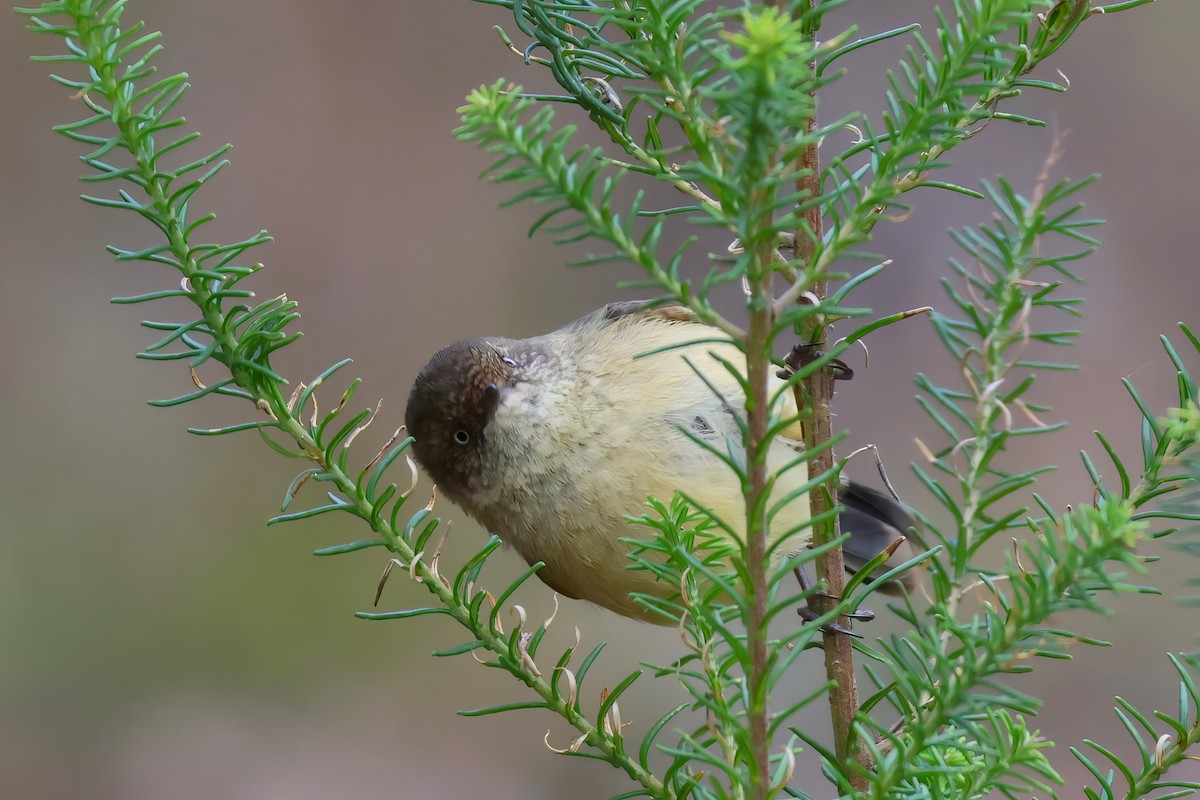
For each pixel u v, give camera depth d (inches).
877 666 335.9
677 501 137.0
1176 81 499.5
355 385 150.1
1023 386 155.9
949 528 425.1
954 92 114.1
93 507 519.2
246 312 150.4
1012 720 132.3
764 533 109.9
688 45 116.6
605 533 263.3
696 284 505.4
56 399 533.6
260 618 506.0
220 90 555.2
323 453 150.4
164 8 553.0
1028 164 498.3
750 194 100.5
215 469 534.3
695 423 257.1
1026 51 151.7
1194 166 492.1
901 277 484.1
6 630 490.6
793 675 417.4
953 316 478.0
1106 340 479.5
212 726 484.4
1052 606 110.3
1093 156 494.0
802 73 98.9
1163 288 482.3
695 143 113.3
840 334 215.0
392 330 546.0
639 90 114.4
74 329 542.0
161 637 498.0
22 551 504.4
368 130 561.0
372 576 517.3
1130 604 408.2
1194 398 133.0
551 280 557.3
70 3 134.5
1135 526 106.1
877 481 468.8
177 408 541.3
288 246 550.9
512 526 278.4
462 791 470.9
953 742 123.2
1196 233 486.6
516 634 146.3
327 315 545.0
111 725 479.5
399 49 566.3
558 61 159.9
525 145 105.6
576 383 267.7
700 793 137.6
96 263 550.0
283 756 477.1
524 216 561.6
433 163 561.6
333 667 499.2
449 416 274.2
